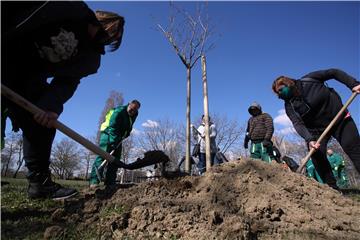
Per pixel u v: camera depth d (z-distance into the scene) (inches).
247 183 140.5
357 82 184.7
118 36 129.6
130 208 121.3
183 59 255.6
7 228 108.7
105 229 109.4
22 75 121.1
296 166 203.9
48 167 150.8
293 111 199.8
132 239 104.9
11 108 129.5
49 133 142.3
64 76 123.3
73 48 118.2
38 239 101.3
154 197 130.6
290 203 132.9
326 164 200.8
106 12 129.6
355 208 141.3
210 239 103.1
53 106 119.1
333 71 191.9
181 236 107.0
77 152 1785.2
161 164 162.2
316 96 191.9
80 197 153.1
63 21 114.8
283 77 196.7
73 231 108.4
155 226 109.9
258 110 296.8
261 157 287.7
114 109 245.0
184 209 121.3
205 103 238.8
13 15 107.4
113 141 237.0
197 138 323.6
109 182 234.1
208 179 145.3
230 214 118.9
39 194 148.6
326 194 146.7
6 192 173.6
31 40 113.3
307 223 123.3
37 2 107.7
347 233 120.7
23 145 145.1
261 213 123.9
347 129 189.0
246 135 308.2
